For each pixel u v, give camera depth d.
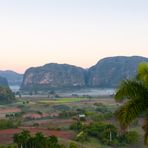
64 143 134.88
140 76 24.42
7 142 139.12
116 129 153.38
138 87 23.92
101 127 156.38
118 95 24.12
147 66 24.36
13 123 193.75
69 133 162.75
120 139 147.88
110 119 197.00
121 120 23.53
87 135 151.00
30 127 189.75
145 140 24.38
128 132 149.62
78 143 139.62
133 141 146.25
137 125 164.00
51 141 110.50
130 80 24.34
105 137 148.00
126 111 23.39
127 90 23.89
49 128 180.62
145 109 23.84
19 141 111.56
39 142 109.50
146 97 23.81
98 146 141.88
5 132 165.38
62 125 198.50
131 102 23.67
